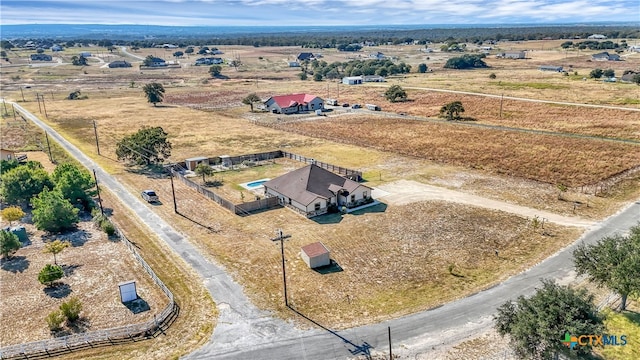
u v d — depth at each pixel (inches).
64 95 6466.5
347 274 1620.3
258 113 4970.5
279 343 1255.5
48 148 3454.7
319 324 1338.6
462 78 7047.2
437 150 3260.3
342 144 3548.2
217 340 1273.4
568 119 4074.8
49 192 2069.4
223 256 1759.4
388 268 1658.5
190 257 1754.4
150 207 2284.7
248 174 2822.3
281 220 2102.6
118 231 1956.2
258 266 1680.6
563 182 2539.4
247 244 1857.8
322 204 2162.9
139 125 4394.7
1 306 1450.5
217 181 2691.9
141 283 1578.5
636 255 1230.3
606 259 1284.4
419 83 6722.4
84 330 1327.5
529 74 7121.1
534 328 1057.5
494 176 2684.5
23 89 7052.2
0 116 4842.5
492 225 2003.0
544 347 1053.8
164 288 1509.6
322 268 1664.6
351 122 4365.2
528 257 1720.0
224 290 1524.4
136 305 1450.5
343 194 2218.3
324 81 7647.6
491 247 1806.1
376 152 3282.5
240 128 4227.4
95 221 2092.8
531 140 3432.6
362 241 1875.0
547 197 2327.8
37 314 1407.5
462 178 2659.9
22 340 1285.7
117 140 3794.3
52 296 1504.7
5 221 2113.7
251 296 1487.5
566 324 1040.8
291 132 4028.1
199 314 1393.9
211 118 4753.9
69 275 1636.3
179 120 4648.1
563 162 2874.0
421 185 2546.8
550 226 1983.3
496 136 3604.8
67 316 1355.8
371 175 2746.1
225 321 1357.0
